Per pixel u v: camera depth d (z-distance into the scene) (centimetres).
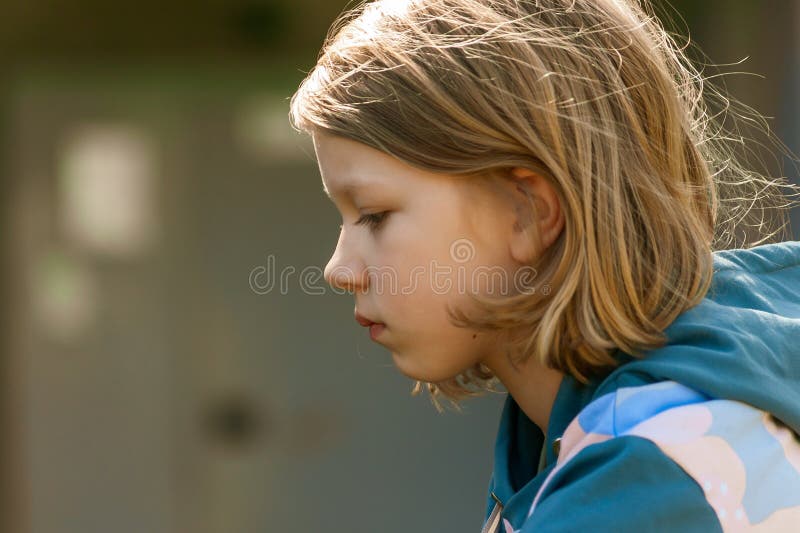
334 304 1088
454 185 318
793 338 314
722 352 298
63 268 1059
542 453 332
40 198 1047
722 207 439
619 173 319
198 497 1087
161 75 1036
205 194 1064
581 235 313
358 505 1103
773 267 356
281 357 1088
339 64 329
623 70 327
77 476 1077
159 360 1077
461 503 1108
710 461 283
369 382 1098
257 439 1090
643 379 300
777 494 289
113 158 1052
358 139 318
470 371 387
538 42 320
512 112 314
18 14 1009
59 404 1070
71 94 1034
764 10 878
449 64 316
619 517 277
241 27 1021
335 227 1077
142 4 1023
